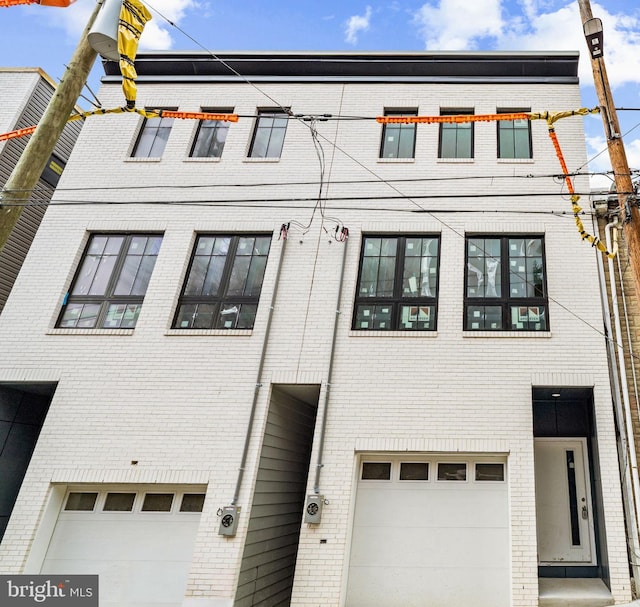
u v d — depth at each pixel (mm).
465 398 7406
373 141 9695
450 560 6828
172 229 9242
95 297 8922
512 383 7430
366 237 9023
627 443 6969
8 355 8289
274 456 8031
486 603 6562
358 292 8578
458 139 9703
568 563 7379
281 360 7930
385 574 6828
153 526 7324
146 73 10984
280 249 8797
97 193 9672
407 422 7355
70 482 7371
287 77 10531
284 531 8477
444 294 8219
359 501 7250
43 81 11328
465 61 10047
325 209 9094
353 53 10320
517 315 8062
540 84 9828
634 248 5270
